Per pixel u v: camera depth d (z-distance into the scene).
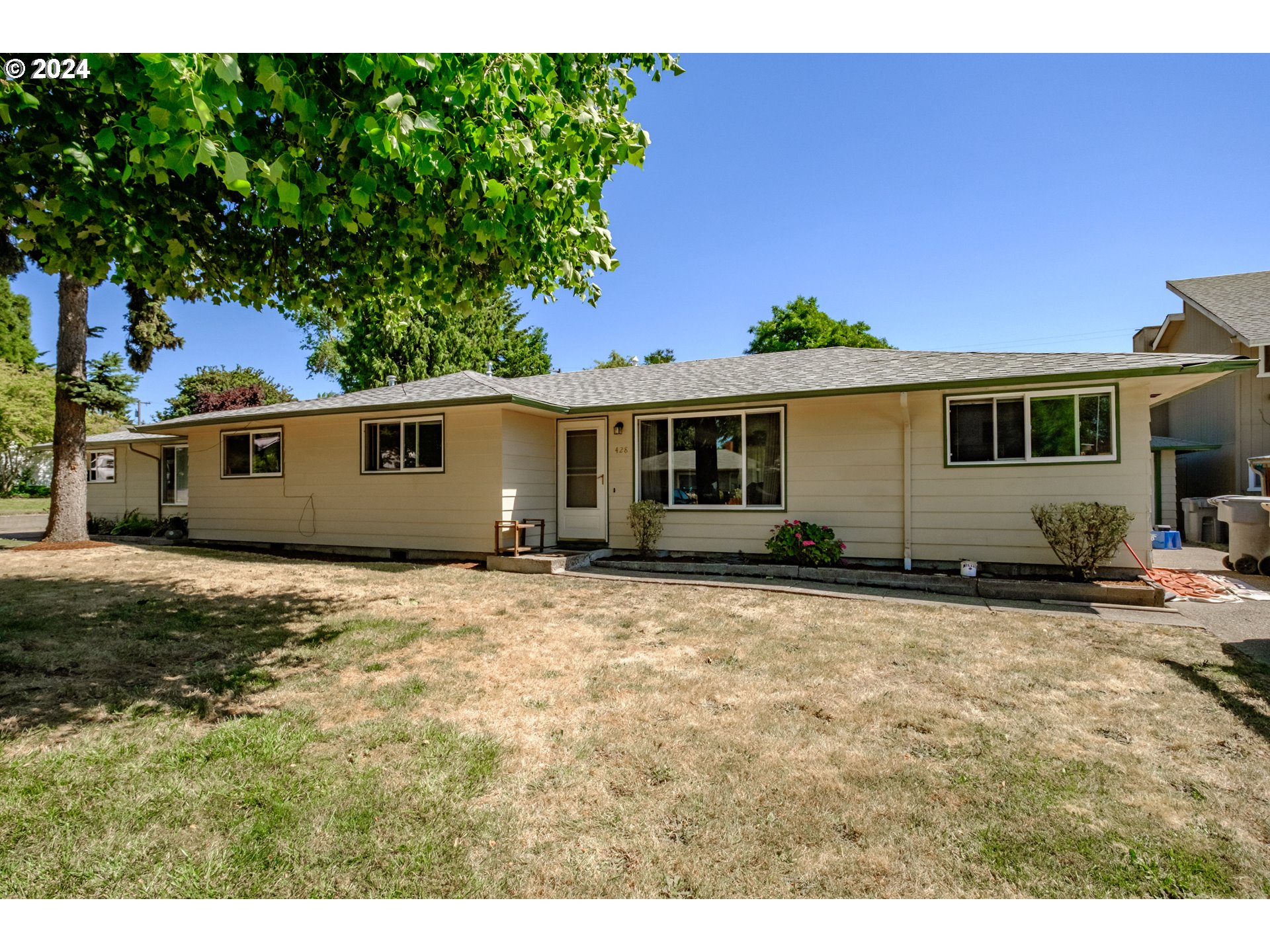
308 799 2.52
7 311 33.16
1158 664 4.34
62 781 2.63
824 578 7.85
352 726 3.26
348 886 2.04
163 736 3.11
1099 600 6.48
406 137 2.82
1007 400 7.71
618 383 11.48
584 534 10.40
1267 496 8.23
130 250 4.21
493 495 9.57
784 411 8.89
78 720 3.30
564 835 2.31
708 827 2.36
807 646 4.81
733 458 9.23
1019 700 3.65
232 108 2.71
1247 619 5.68
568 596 6.86
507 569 8.82
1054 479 7.46
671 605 6.36
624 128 4.16
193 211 4.11
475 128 3.24
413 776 2.72
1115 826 2.37
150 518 15.10
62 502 11.62
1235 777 2.73
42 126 3.26
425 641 4.93
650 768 2.82
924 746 3.05
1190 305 14.75
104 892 2.00
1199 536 12.67
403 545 10.36
